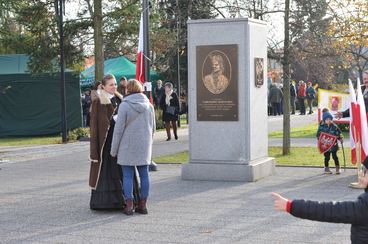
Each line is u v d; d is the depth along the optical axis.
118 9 21.64
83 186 11.34
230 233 7.54
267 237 7.32
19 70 25.22
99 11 21.28
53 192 10.74
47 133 24.14
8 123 24.06
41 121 24.11
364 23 17.73
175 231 7.70
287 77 15.16
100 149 8.77
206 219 8.34
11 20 22.64
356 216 3.82
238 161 11.44
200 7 15.70
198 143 11.68
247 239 7.24
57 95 24.09
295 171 12.58
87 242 7.26
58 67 22.73
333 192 10.13
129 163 8.50
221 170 11.45
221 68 11.44
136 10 21.48
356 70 22.39
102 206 8.85
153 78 31.59
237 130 11.42
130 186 8.67
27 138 23.52
